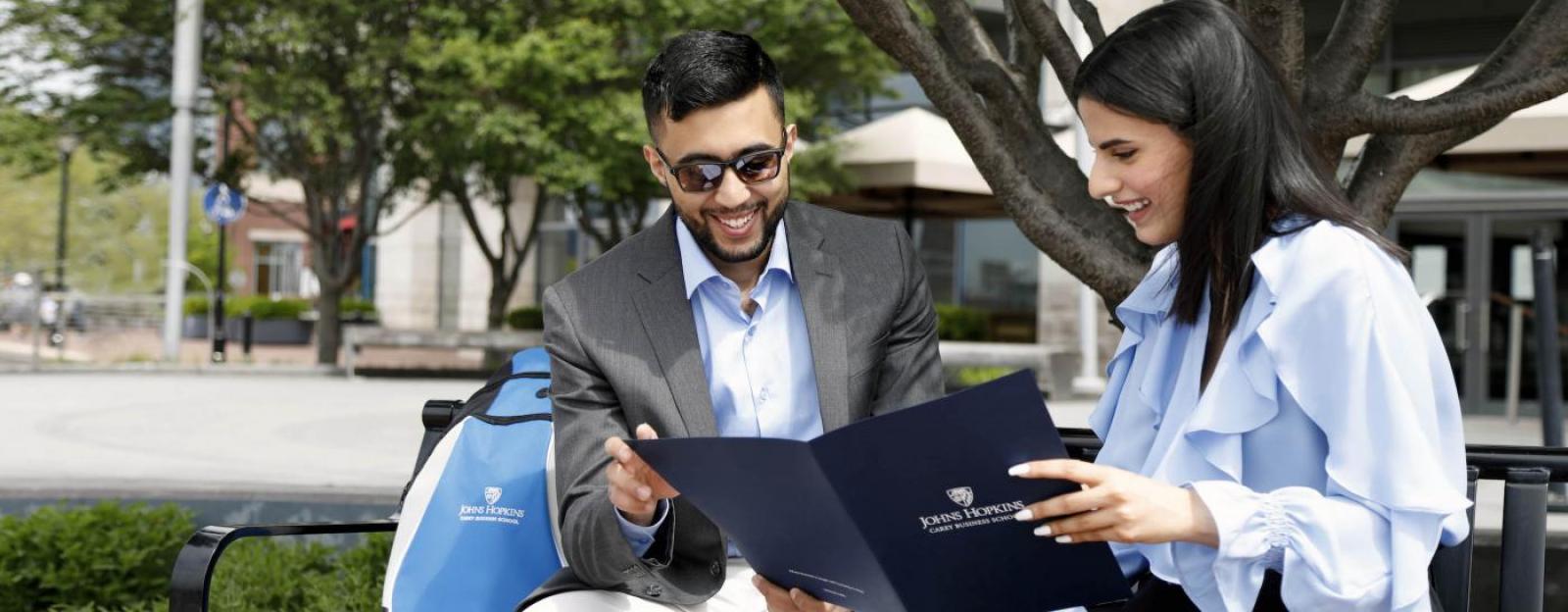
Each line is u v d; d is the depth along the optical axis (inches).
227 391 524.7
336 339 700.7
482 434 98.7
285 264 1856.5
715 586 90.3
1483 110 88.3
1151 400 73.5
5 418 404.8
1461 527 65.7
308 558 160.7
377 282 1024.9
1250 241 66.7
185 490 236.4
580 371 91.4
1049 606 71.5
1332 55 94.2
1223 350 67.9
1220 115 65.0
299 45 579.8
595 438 89.5
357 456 315.0
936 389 95.6
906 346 94.9
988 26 565.3
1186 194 68.1
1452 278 474.6
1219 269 67.9
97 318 1007.6
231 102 642.2
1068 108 569.0
